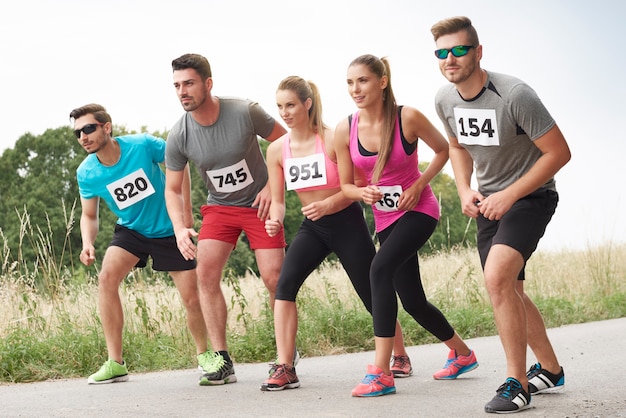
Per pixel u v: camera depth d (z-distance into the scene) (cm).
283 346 788
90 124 901
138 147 924
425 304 805
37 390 877
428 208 763
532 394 686
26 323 1159
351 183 785
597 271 1927
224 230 878
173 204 870
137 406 707
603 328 1352
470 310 1506
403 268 791
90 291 1254
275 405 687
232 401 719
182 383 882
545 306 1619
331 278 1609
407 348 1227
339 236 796
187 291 923
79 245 5566
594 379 763
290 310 792
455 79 640
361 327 1307
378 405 666
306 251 798
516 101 626
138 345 1120
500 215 631
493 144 649
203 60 846
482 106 645
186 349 1154
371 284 731
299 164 816
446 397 698
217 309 866
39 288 1232
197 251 880
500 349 1103
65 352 1065
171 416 648
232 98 872
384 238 804
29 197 5784
